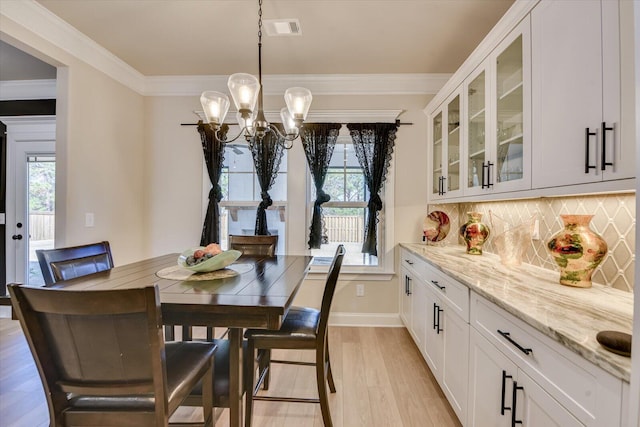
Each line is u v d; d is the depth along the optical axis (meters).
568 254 1.44
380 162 3.16
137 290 0.92
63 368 1.02
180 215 3.40
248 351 1.65
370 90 3.27
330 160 3.25
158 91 3.38
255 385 1.83
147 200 3.42
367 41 2.59
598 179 1.13
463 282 1.61
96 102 2.76
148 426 1.06
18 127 3.62
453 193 2.56
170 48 2.74
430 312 2.20
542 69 1.45
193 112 3.37
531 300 1.24
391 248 3.26
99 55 2.76
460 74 2.35
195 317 1.29
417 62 2.95
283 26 2.39
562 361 0.92
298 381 2.25
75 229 2.56
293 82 3.27
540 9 1.45
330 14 2.24
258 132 1.96
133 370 1.01
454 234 3.12
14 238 3.67
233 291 1.42
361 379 2.25
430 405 1.96
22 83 3.49
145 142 3.41
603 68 1.11
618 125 1.06
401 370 2.38
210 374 1.36
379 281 3.29
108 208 2.92
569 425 0.89
